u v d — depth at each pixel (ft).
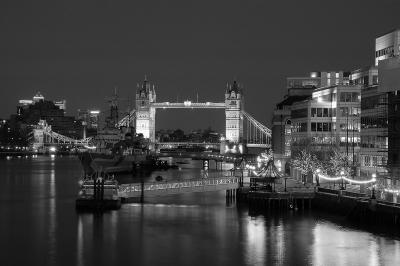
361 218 361.71
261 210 421.18
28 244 323.16
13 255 302.04
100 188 427.74
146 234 344.90
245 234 343.05
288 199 419.33
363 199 365.81
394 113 420.77
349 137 565.12
